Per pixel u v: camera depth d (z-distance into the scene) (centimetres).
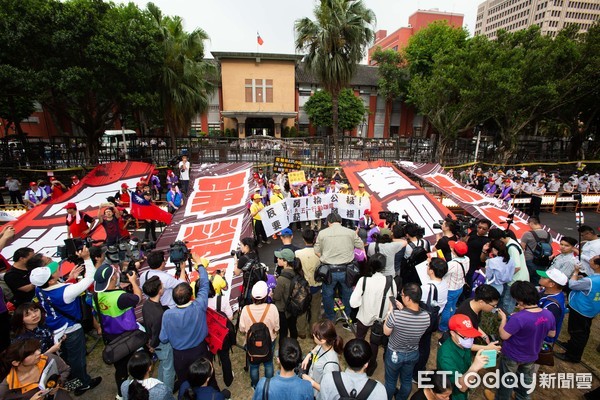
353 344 248
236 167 1052
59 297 349
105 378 428
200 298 347
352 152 1916
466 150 1997
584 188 1417
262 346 334
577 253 673
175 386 385
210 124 3622
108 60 1222
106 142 2277
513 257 472
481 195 1082
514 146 1980
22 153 1631
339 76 1670
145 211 850
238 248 695
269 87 3428
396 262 512
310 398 250
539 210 1296
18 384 268
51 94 1407
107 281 360
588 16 7919
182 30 1802
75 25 1167
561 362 463
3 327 374
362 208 918
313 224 1059
